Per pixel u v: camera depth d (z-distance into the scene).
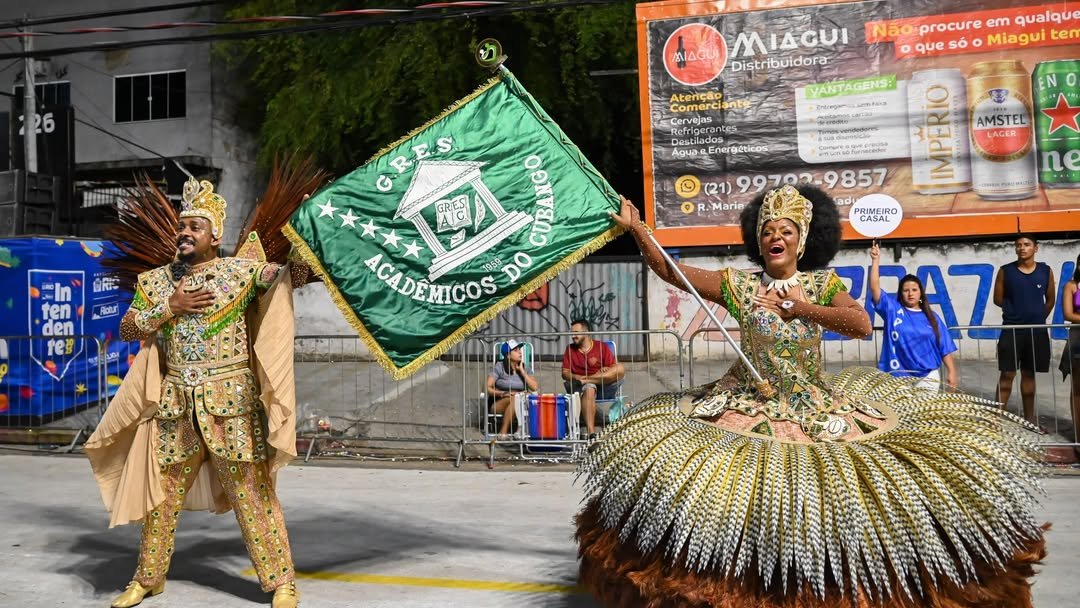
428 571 4.97
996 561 3.47
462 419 9.05
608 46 16.11
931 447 3.57
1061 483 7.17
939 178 12.13
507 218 4.33
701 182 12.59
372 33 17.05
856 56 12.22
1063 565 4.80
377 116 17.09
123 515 4.41
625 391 11.49
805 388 3.81
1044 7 11.78
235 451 4.30
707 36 12.48
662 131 12.63
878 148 12.24
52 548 5.64
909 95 12.14
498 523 6.11
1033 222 11.94
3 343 10.70
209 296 4.31
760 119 12.44
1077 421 8.25
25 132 17.05
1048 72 11.83
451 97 16.28
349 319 4.31
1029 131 11.91
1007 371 9.02
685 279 4.02
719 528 3.44
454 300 4.32
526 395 9.04
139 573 4.50
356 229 4.34
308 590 4.65
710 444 3.67
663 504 3.54
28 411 10.60
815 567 3.31
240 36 9.42
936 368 8.05
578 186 4.34
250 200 20.66
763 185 12.46
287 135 17.42
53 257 10.98
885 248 13.07
